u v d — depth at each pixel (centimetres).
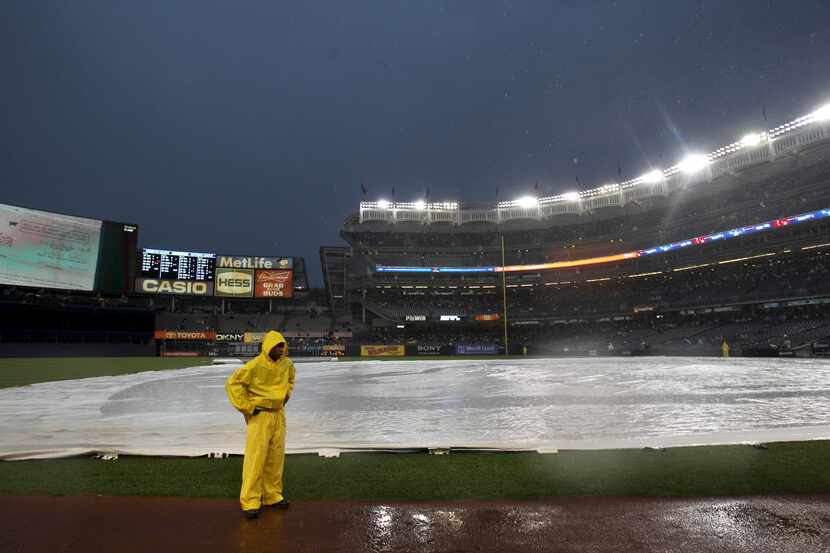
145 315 6456
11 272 5028
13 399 1455
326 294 8306
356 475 609
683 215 6862
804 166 5425
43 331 5662
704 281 6600
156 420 1052
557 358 4966
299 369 3209
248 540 428
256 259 6906
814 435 805
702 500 514
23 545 414
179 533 442
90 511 494
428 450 718
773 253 5516
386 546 416
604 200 7356
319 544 420
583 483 568
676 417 1022
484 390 1650
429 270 7875
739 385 1684
